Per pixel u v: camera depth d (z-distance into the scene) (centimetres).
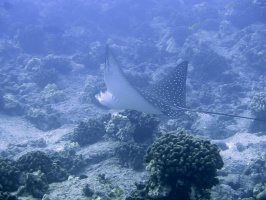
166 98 725
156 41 2384
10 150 872
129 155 673
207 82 1500
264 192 542
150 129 753
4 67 2011
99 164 698
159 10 2967
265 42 1750
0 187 495
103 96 687
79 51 2317
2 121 1135
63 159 698
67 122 1200
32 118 1193
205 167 434
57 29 2116
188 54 1761
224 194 529
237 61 1655
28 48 2381
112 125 798
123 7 3014
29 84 1570
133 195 471
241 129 1009
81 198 470
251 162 691
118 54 2134
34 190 490
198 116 1030
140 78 1448
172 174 441
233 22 2231
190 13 2762
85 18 3017
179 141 484
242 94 1301
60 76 1677
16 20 3206
